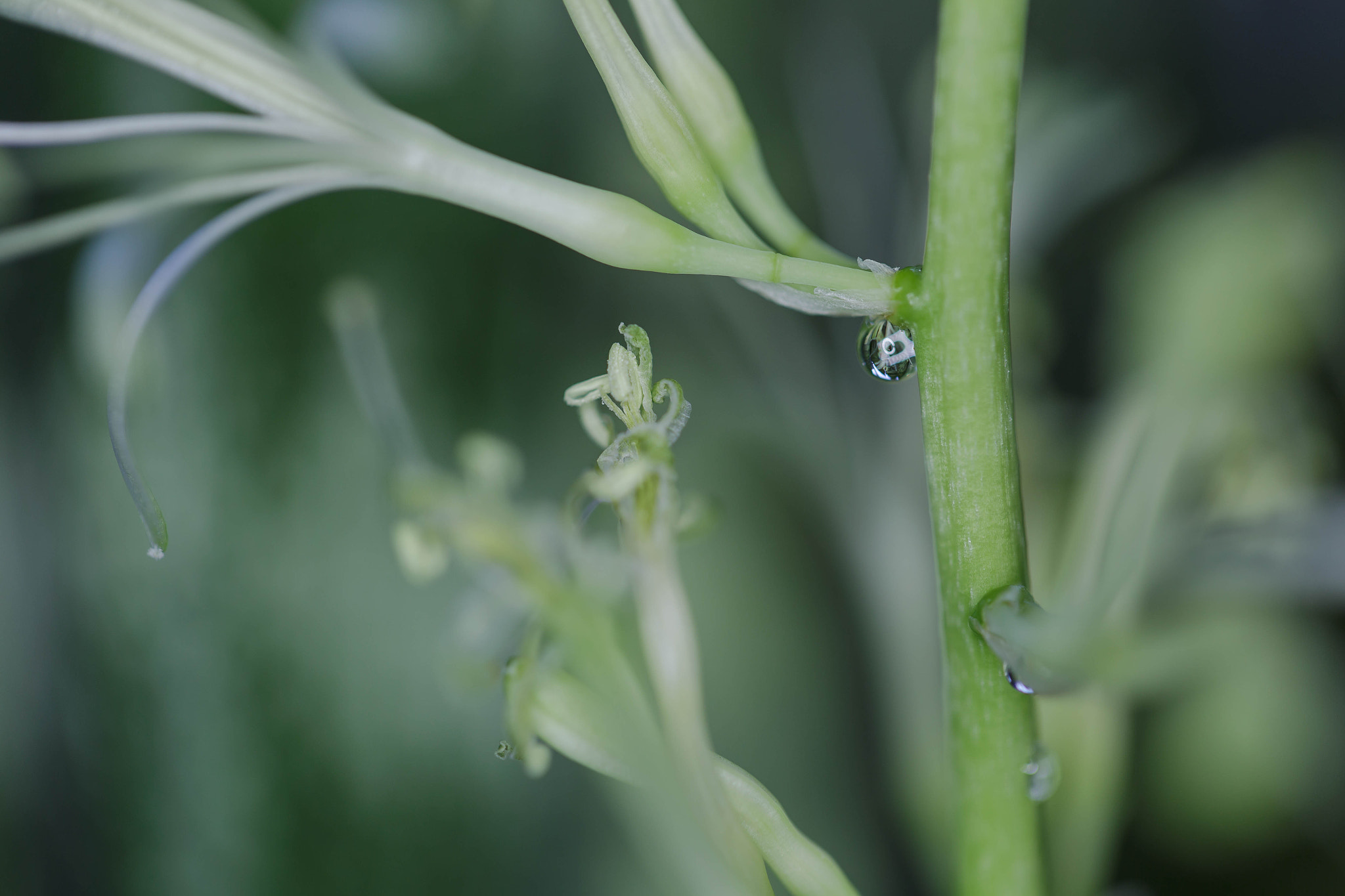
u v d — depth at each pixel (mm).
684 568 218
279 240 194
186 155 155
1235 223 211
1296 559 171
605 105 210
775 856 137
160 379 183
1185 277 210
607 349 217
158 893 189
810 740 217
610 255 135
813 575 219
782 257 135
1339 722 200
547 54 201
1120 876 205
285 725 193
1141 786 202
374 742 197
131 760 190
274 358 193
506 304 208
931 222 135
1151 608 167
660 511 138
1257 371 201
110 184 167
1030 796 138
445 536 154
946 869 187
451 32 170
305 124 138
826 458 208
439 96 185
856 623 216
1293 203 212
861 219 220
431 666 199
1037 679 134
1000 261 135
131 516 189
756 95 224
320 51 147
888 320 137
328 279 196
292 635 194
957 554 136
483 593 165
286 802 192
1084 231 229
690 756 137
